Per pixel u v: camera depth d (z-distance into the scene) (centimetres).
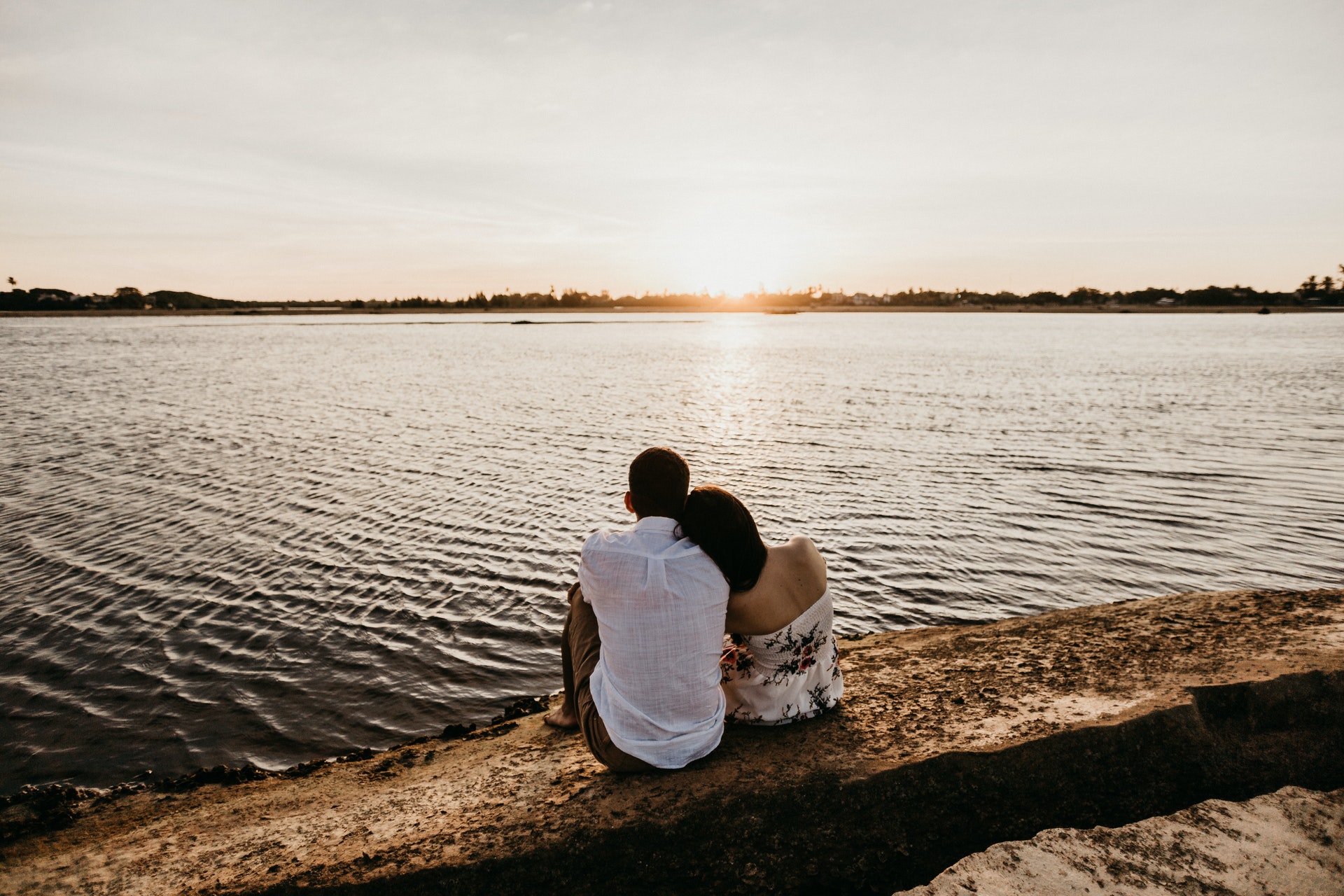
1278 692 331
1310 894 237
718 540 285
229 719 634
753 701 331
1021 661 429
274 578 969
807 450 1847
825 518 1251
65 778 547
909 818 284
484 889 264
